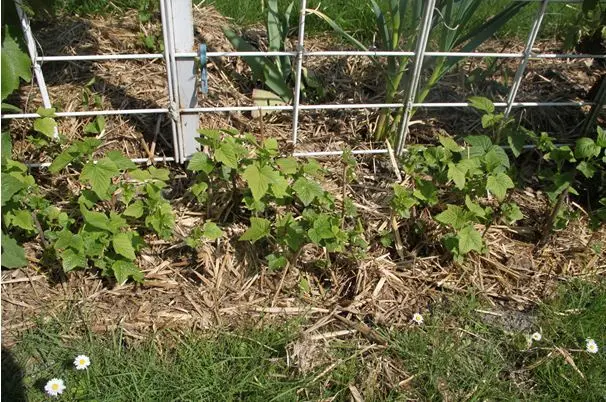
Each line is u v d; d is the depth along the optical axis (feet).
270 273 8.18
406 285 8.29
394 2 8.87
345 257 8.33
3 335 7.29
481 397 7.14
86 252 7.36
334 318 7.82
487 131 10.33
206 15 12.34
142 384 6.90
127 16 12.19
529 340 7.54
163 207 7.71
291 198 8.13
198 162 7.88
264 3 12.59
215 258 8.25
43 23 11.28
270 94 10.18
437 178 8.51
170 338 7.43
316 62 11.48
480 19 12.52
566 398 7.20
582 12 9.54
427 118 10.56
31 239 8.20
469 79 10.74
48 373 6.98
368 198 9.23
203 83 8.38
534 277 8.59
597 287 8.45
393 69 9.50
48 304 7.64
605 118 10.53
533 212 9.43
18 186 7.07
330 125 10.30
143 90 10.25
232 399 6.89
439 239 8.73
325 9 12.48
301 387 7.01
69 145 9.19
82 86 10.19
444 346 7.54
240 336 7.42
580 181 9.77
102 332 7.44
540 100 11.05
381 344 7.57
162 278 8.02
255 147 8.75
